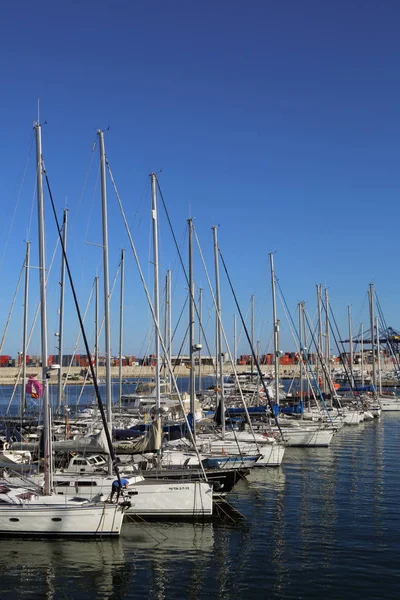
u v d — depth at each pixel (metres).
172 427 34.78
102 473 26.06
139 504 24.94
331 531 23.95
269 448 37.00
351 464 39.12
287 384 124.38
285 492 30.80
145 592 18.31
